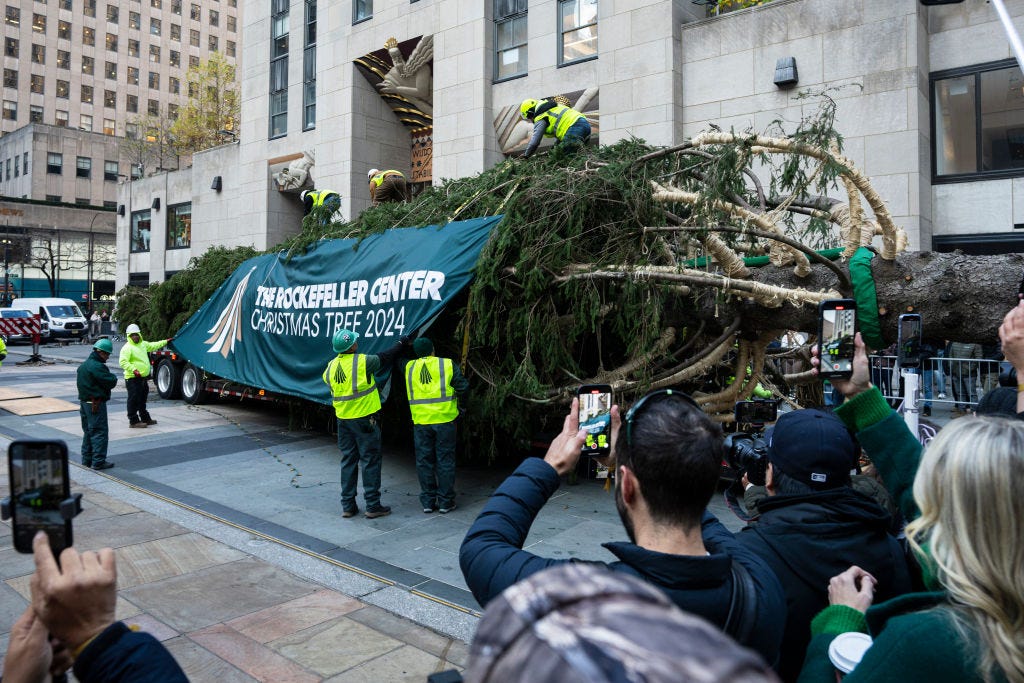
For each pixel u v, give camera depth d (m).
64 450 1.48
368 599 4.95
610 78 16.67
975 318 5.31
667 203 7.14
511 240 7.23
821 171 6.04
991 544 1.34
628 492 1.66
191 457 9.66
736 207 6.35
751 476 3.00
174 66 79.00
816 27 14.13
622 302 6.91
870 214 13.19
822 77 14.09
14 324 30.17
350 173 22.84
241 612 4.71
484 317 7.42
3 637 4.34
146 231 35.84
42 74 71.38
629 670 0.52
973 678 1.29
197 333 12.09
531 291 7.04
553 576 0.73
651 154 6.89
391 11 21.61
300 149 25.06
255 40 26.83
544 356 7.28
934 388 9.33
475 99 19.62
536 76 18.66
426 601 4.91
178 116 50.31
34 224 55.78
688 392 8.64
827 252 6.25
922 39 13.46
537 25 18.59
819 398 8.04
